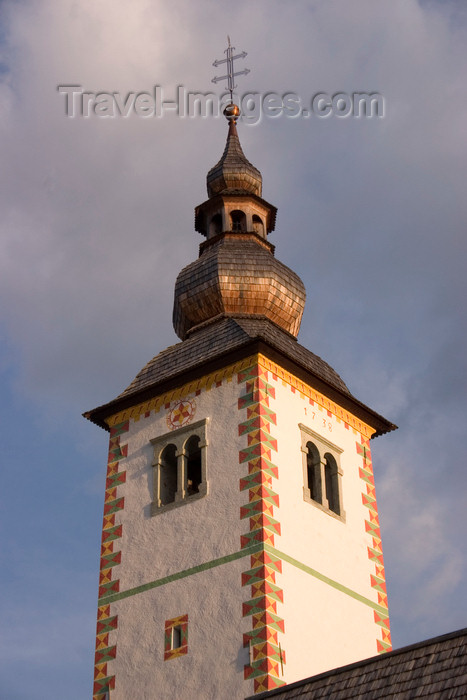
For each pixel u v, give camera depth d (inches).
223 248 2214.6
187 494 1940.2
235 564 1812.3
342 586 1903.3
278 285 2167.8
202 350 2058.3
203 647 1777.8
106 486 2032.5
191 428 1978.3
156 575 1888.5
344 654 1839.3
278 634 1742.1
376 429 2165.4
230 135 2506.2
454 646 1309.1
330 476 2026.3
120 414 2092.8
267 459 1883.6
